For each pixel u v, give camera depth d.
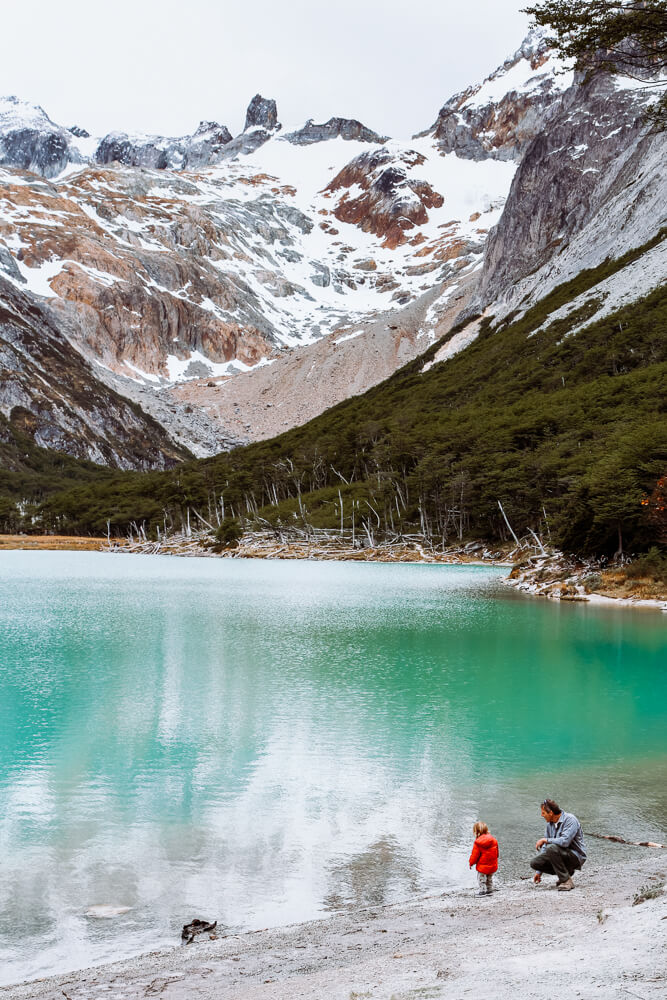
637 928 9.01
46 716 26.03
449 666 35.16
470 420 146.25
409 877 14.11
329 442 184.88
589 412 121.50
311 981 8.71
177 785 19.42
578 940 8.95
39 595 65.75
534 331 192.00
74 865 14.66
